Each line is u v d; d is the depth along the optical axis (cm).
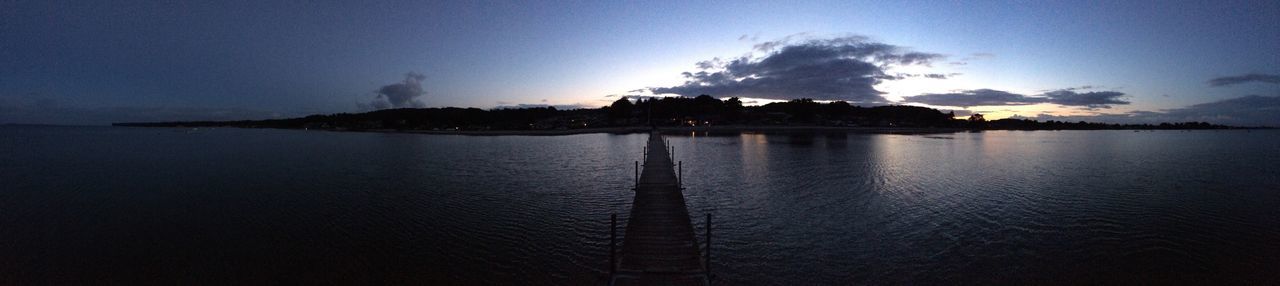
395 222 2292
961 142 9444
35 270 1695
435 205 2684
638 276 1402
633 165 4719
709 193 3084
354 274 1658
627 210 2564
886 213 2495
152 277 1644
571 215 2445
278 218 2391
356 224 2262
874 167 4538
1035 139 11838
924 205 2700
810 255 1827
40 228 2230
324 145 8631
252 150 7244
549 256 1816
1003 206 2664
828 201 2820
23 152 6906
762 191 3156
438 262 1759
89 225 2284
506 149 7006
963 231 2138
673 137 10169
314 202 2789
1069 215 2436
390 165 4856
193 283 1593
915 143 8725
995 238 2033
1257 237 2033
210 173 4256
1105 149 7675
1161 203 2747
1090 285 1564
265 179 3812
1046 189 3262
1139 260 1769
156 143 9462
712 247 1919
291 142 9781
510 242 1980
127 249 1914
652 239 1708
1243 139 13425
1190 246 1916
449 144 8550
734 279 1611
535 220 2336
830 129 14950
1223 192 3136
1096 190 3219
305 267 1720
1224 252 1848
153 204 2781
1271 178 3888
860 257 1806
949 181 3644
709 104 19862
